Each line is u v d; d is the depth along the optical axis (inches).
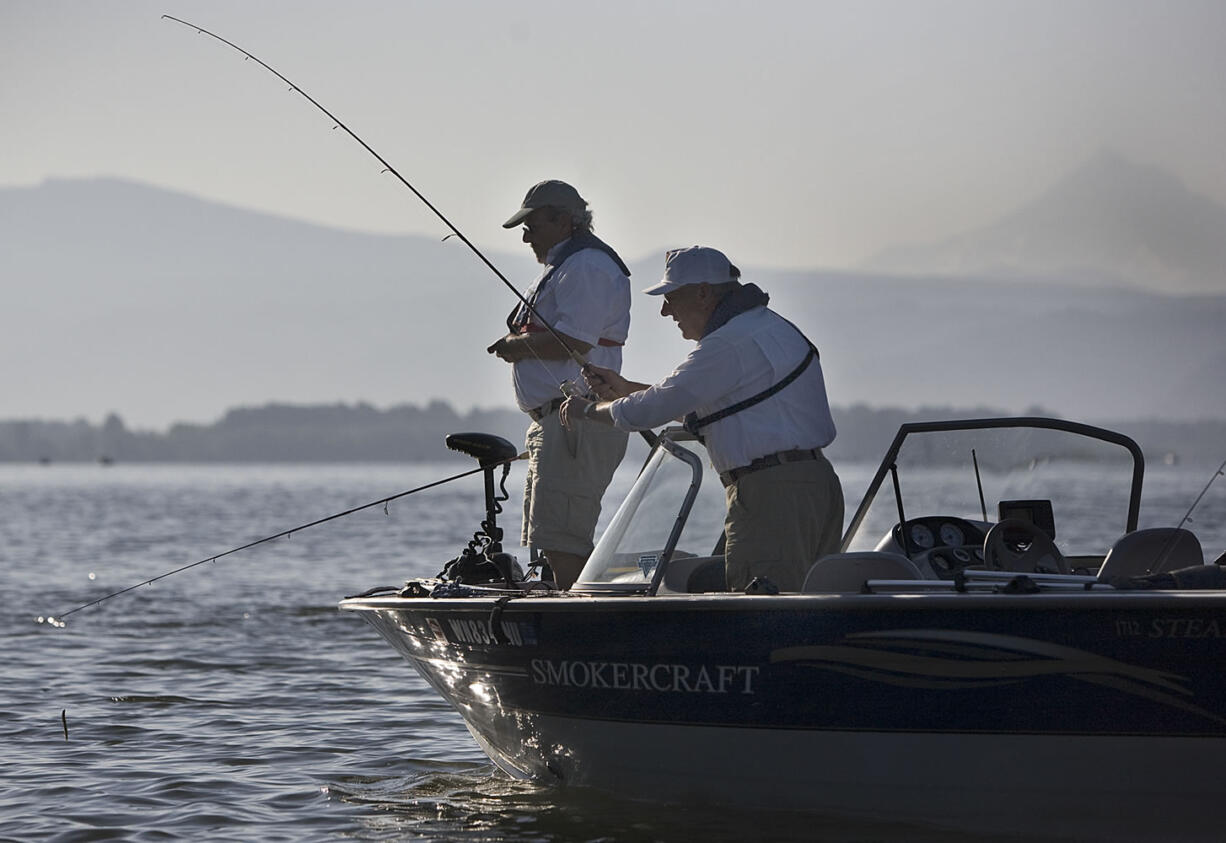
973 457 764.6
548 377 812.0
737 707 671.1
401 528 4210.1
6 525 4643.2
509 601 719.7
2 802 813.2
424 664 835.4
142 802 811.4
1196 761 606.9
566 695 730.8
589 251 807.7
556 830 713.6
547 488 808.3
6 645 1485.0
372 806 792.3
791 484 664.4
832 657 641.0
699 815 711.1
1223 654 589.3
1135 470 757.9
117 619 1729.8
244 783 856.9
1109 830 626.8
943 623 617.6
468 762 909.2
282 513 5664.4
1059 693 612.7
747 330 671.1
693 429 695.7
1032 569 674.8
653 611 664.4
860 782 658.8
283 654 1418.6
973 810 642.2
